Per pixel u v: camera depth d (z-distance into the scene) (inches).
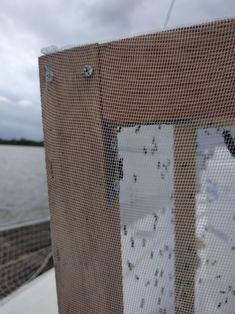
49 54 49.0
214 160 39.8
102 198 45.9
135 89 41.9
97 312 48.6
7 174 3051.2
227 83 37.5
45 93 51.0
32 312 105.0
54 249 54.1
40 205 1473.9
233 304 40.4
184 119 40.1
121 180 44.8
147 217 43.9
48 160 52.7
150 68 40.8
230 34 36.8
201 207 41.0
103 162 45.1
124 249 45.4
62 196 50.5
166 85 40.3
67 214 50.1
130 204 44.6
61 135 49.0
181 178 41.6
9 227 293.0
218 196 39.9
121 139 44.1
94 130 45.3
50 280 128.4
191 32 38.5
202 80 38.6
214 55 37.7
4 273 295.0
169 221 42.8
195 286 42.1
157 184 42.9
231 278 40.3
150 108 41.4
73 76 46.2
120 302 46.4
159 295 44.0
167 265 43.3
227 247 40.0
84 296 49.8
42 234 361.4
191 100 39.4
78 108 46.4
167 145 41.8
